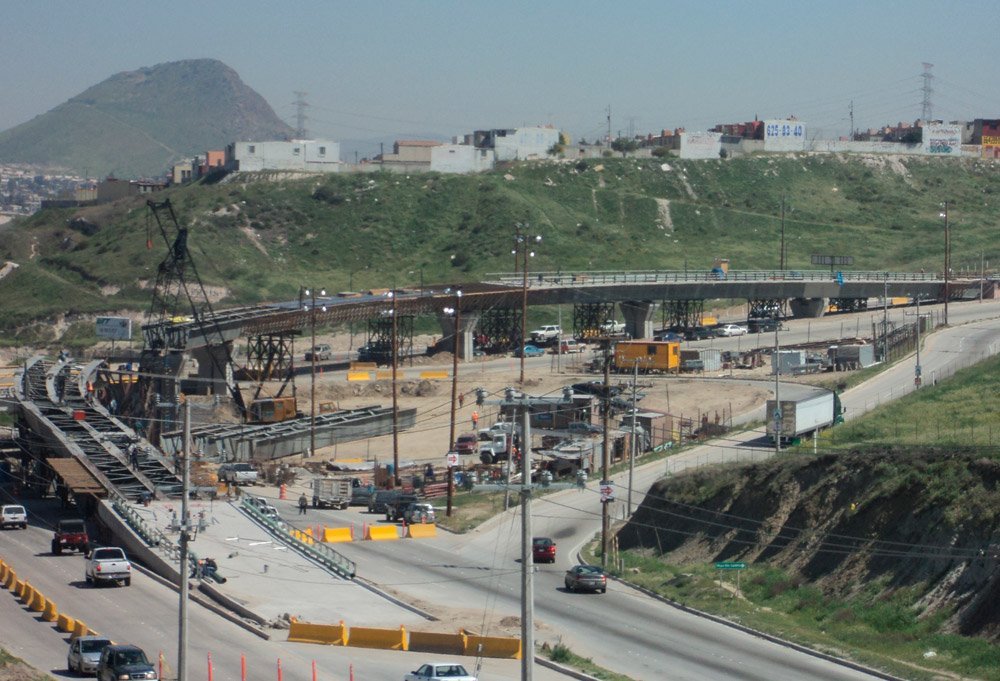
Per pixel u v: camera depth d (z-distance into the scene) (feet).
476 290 617.62
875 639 207.41
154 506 309.83
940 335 525.75
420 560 280.92
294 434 423.23
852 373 472.03
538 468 352.69
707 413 421.59
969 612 203.41
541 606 237.45
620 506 321.73
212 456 385.29
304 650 206.80
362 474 391.04
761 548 258.78
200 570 252.42
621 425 389.39
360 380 547.08
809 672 193.26
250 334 517.55
